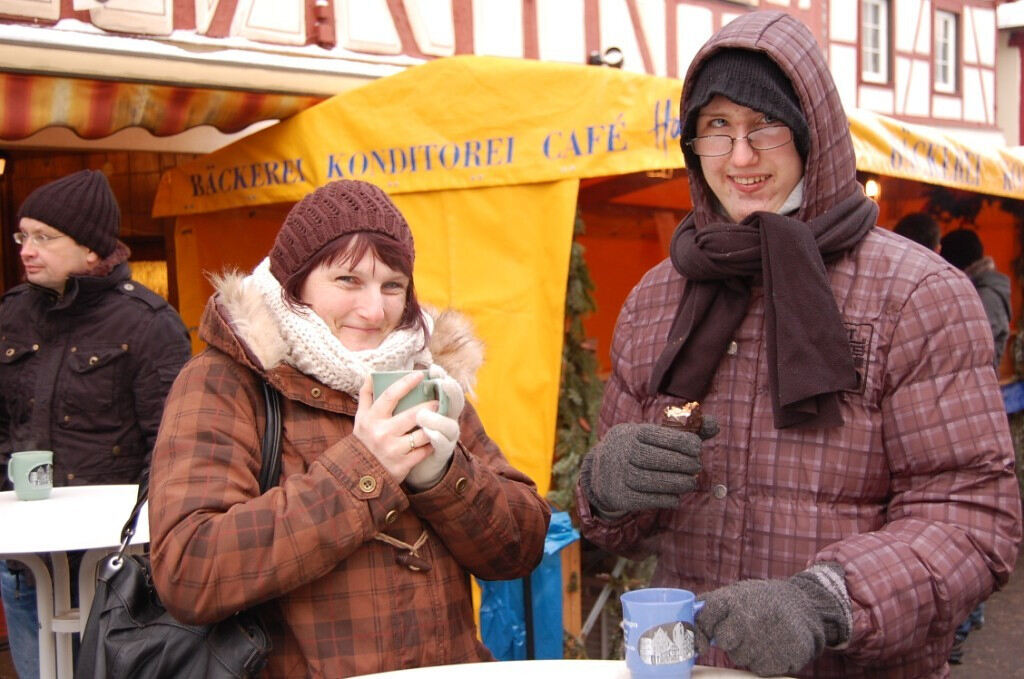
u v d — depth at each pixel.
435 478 1.78
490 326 3.92
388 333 1.88
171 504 1.64
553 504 3.83
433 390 1.72
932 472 1.62
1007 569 1.58
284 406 1.80
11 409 3.40
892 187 7.37
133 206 6.11
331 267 1.79
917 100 12.26
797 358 1.66
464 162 4.00
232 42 5.15
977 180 5.59
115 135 5.59
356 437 1.69
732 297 1.83
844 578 1.48
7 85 4.20
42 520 2.52
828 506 1.69
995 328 5.89
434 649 1.77
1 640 4.79
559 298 3.79
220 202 5.10
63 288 3.37
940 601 1.51
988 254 8.23
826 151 1.74
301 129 4.60
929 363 1.63
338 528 1.63
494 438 3.89
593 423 3.98
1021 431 7.28
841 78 11.14
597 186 5.88
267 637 1.67
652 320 2.00
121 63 4.43
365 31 5.90
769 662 1.34
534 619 3.50
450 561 1.87
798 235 1.69
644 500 1.66
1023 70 13.52
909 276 1.68
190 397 1.74
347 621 1.71
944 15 12.74
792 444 1.72
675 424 1.67
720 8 8.70
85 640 1.70
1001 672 4.64
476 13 6.62
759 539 1.73
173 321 3.43
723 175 1.83
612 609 4.13
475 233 4.00
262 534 1.61
